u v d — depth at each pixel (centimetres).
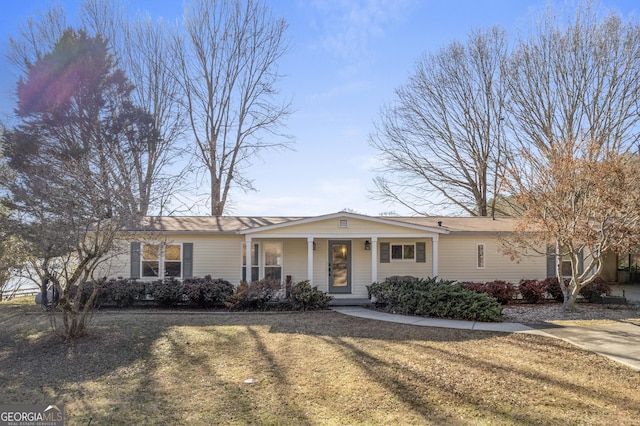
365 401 557
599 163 1099
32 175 990
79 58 2097
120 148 2044
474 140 2795
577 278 1273
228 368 709
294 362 739
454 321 1134
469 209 2877
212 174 2555
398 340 904
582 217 1153
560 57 2402
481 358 758
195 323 1098
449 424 485
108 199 875
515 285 1636
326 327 1050
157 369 710
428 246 1673
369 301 1534
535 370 686
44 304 1331
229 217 1853
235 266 1606
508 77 2606
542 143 2320
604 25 2286
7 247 952
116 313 1257
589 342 884
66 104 2091
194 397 578
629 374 668
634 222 1094
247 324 1090
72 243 844
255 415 516
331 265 1670
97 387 623
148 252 1567
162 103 2461
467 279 1669
